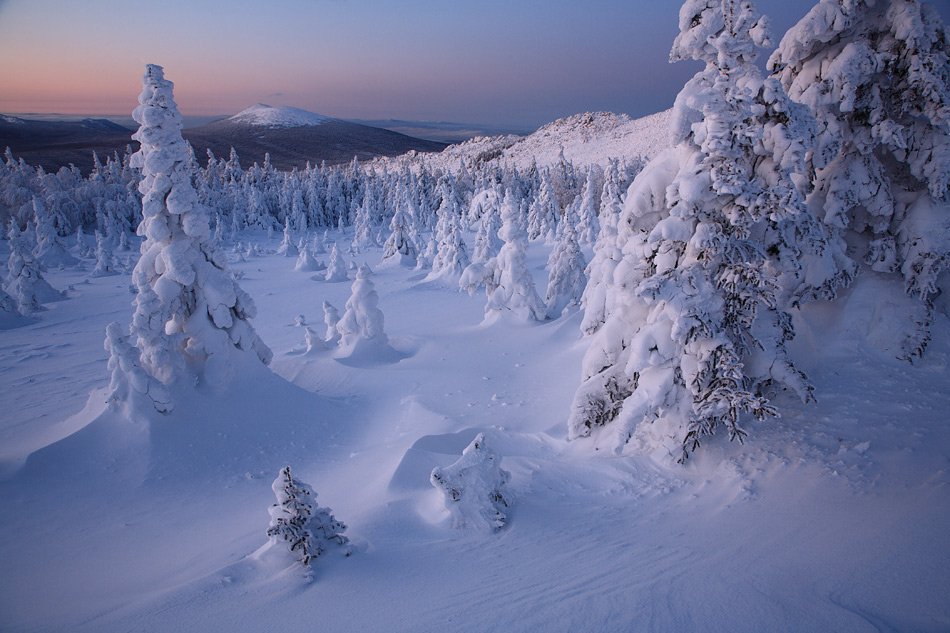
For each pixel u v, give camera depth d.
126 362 13.73
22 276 38.16
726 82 8.48
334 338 26.08
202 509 11.79
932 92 10.67
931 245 11.48
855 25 11.63
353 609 5.86
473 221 100.38
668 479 8.86
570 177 114.00
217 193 105.50
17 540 10.27
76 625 6.43
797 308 12.09
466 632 5.16
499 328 25.31
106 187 96.19
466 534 7.90
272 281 52.62
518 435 13.12
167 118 14.46
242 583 6.65
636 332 10.40
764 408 8.07
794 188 8.79
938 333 12.13
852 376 11.18
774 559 5.97
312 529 7.25
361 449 14.98
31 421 17.80
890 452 8.28
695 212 8.94
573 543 7.21
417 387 19.12
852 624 4.62
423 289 43.88
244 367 16.47
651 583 5.75
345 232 108.81
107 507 11.73
